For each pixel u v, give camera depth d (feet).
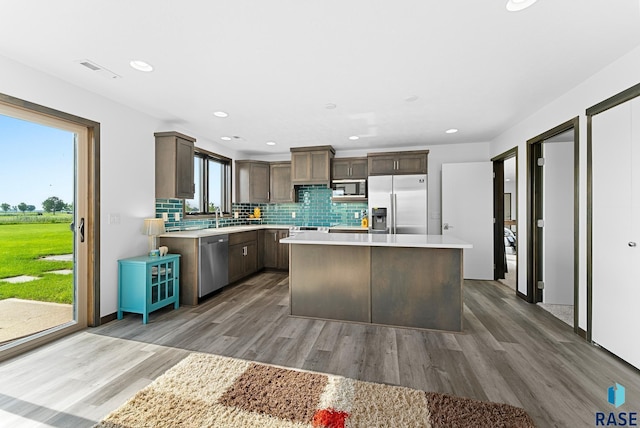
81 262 9.21
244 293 13.28
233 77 8.36
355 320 9.79
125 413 5.29
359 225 18.16
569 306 11.35
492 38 6.46
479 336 8.68
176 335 8.70
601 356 7.43
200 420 5.14
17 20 5.77
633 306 6.84
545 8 5.47
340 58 7.34
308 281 10.19
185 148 12.49
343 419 5.14
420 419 5.15
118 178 10.26
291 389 6.01
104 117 9.75
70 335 8.68
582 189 8.64
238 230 14.74
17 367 6.86
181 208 13.73
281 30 6.17
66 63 7.53
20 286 7.98
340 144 16.85
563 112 9.57
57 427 4.99
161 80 8.55
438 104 10.51
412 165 16.10
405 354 7.55
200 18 5.75
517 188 12.84
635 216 6.81
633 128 6.85
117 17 5.71
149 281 9.84
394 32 6.25
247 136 15.05
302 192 19.26
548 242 11.64
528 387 6.13
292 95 9.71
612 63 7.50
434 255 9.21
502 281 15.28
